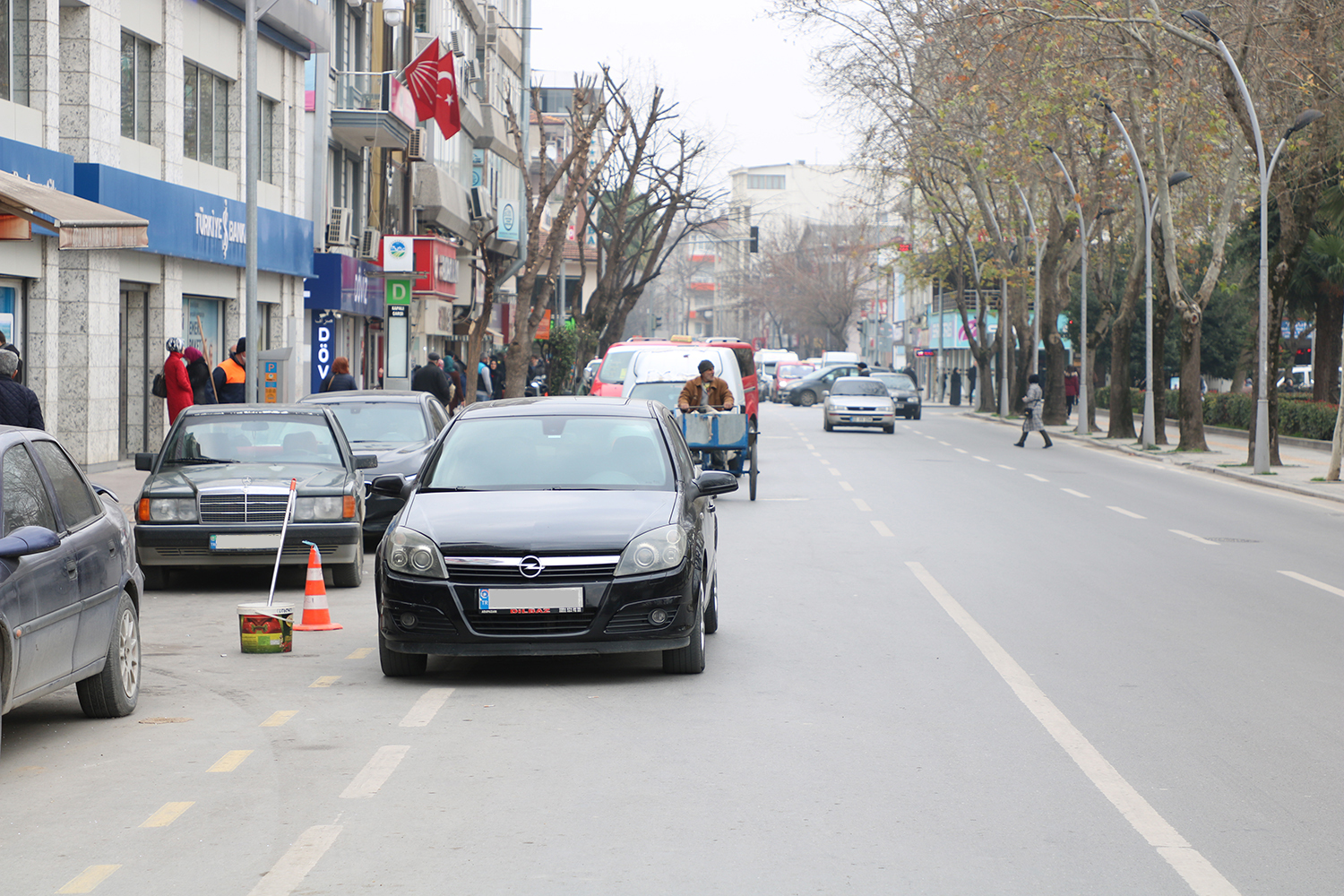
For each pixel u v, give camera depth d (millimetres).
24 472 7855
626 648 9281
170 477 14258
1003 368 62406
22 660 7223
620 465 10523
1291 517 22031
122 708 8555
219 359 29859
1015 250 60000
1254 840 6133
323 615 11859
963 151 49094
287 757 7555
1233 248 49438
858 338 164375
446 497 10062
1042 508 22641
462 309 60344
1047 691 9281
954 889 5496
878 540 18047
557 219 41656
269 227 31203
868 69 50281
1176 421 56062
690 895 5414
